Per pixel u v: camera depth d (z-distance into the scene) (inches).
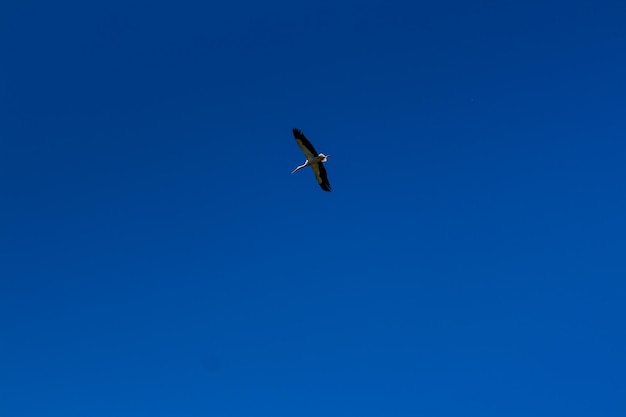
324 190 1238.3
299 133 1195.9
